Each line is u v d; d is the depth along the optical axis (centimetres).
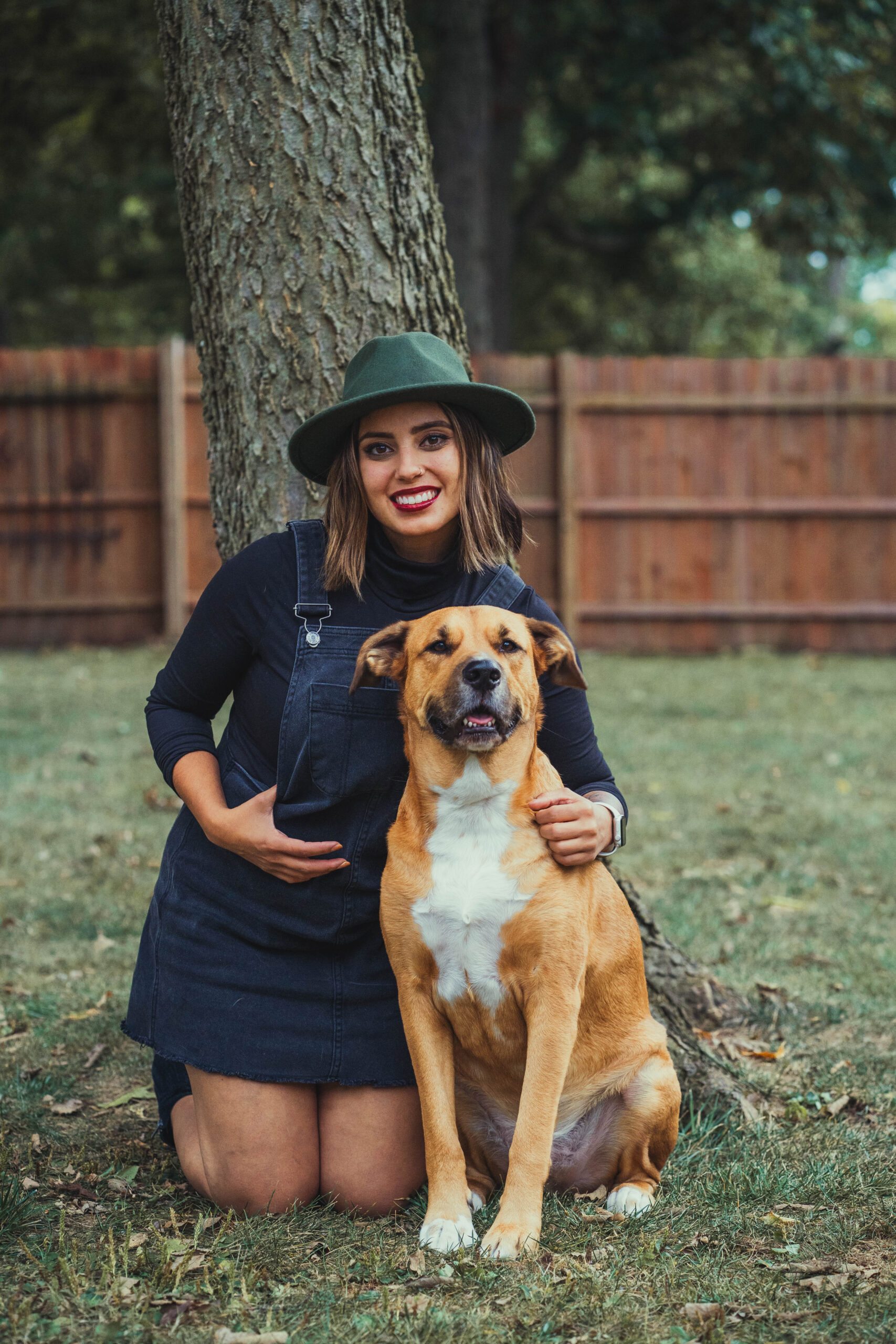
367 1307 228
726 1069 344
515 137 1599
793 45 1281
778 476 1252
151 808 642
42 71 1334
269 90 324
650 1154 286
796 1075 353
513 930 266
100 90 1391
